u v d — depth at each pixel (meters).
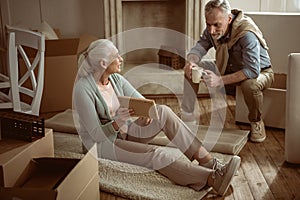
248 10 4.75
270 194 2.61
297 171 2.89
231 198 2.56
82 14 4.96
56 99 4.01
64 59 3.94
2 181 2.06
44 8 4.93
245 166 2.97
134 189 2.62
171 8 4.82
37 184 2.19
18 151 2.19
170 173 2.68
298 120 2.86
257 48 3.38
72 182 2.07
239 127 3.64
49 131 2.45
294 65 2.78
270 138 3.44
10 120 2.32
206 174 2.59
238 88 3.64
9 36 3.06
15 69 3.11
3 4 4.88
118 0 4.57
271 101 3.55
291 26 3.91
